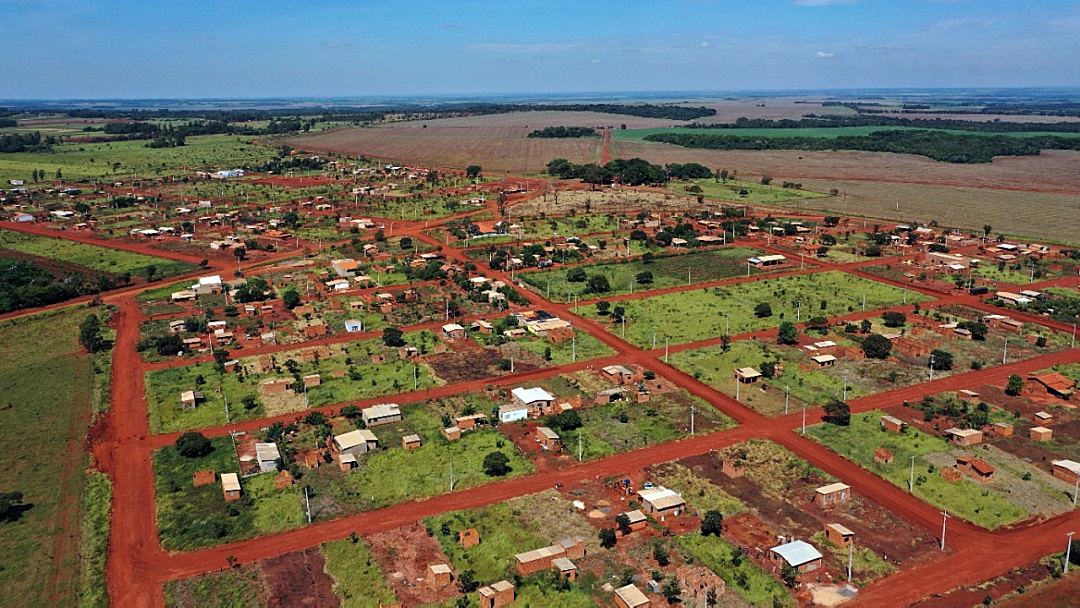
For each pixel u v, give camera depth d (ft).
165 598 259.19
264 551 285.43
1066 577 265.95
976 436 363.56
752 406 411.34
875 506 312.91
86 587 265.13
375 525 302.25
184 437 360.07
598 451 361.71
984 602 253.03
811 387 434.71
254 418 399.44
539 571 272.10
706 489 326.44
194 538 293.84
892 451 356.38
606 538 286.25
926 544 286.66
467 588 260.42
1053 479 331.98
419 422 392.88
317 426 386.32
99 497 324.19
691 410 405.18
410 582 265.34
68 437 380.99
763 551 282.15
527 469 345.31
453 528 297.94
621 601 250.57
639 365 474.49
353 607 251.60
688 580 261.44
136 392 435.53
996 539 289.12
